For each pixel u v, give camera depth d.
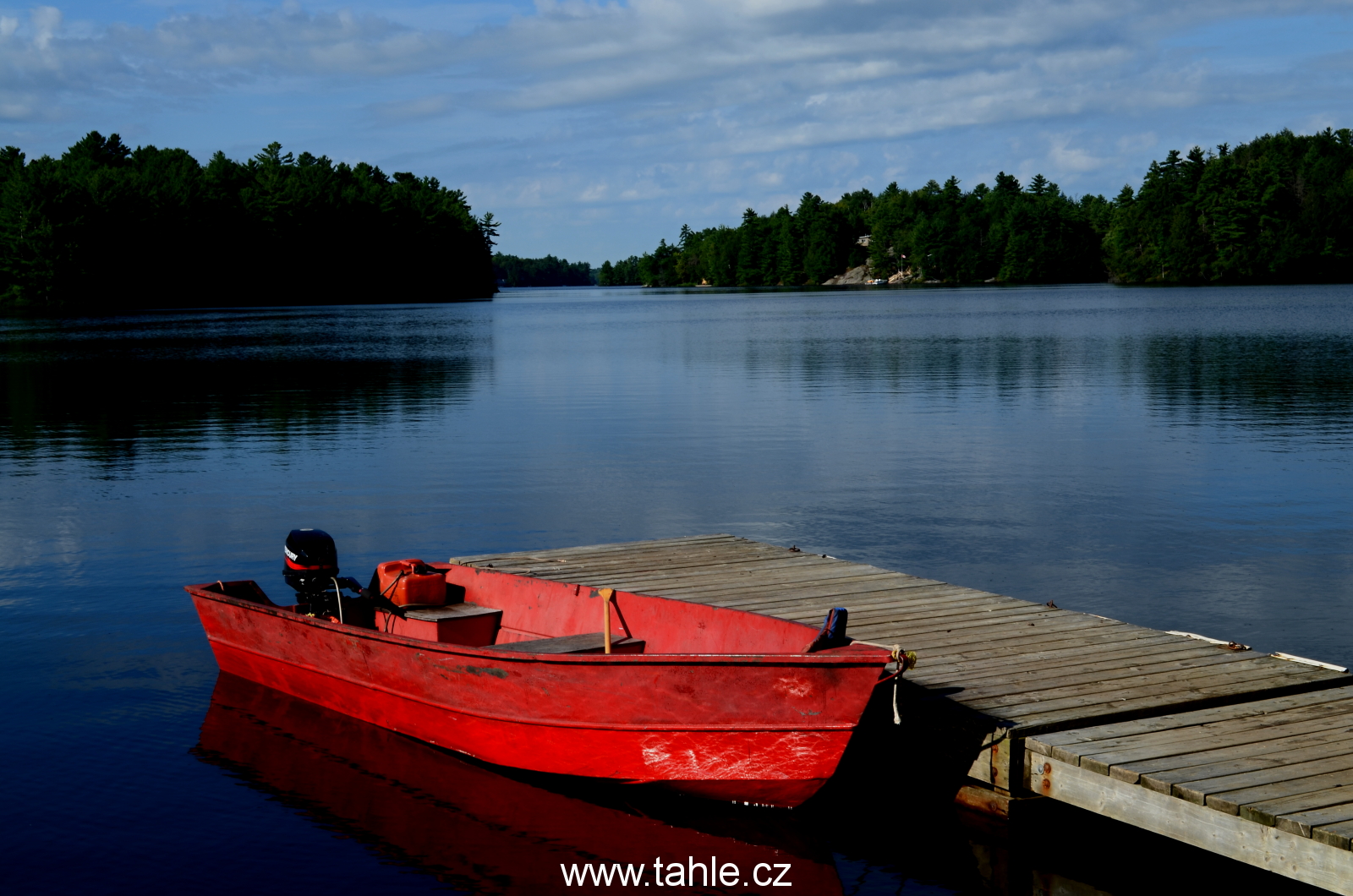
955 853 6.66
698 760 6.99
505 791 7.39
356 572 12.41
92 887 6.01
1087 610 10.79
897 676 6.73
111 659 9.77
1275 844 5.35
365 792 7.29
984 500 15.95
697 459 19.72
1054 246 161.62
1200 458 18.94
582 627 8.75
